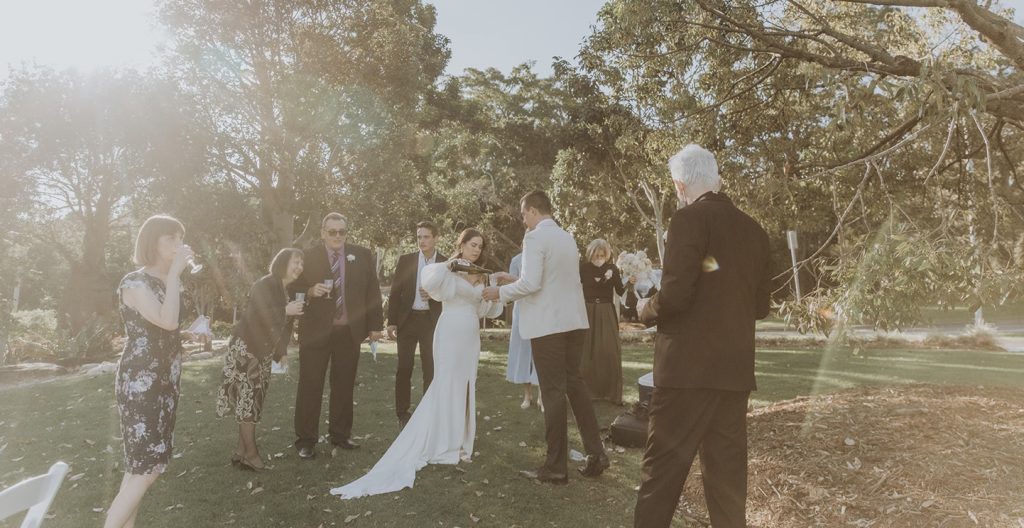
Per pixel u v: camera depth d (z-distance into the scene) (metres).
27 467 4.86
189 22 17.03
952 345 14.87
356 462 4.88
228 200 17.22
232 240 17.48
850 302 4.79
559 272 4.33
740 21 8.39
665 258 2.88
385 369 9.80
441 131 29.88
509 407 6.86
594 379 6.87
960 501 3.41
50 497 1.89
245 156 18.25
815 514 3.60
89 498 4.14
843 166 5.76
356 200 18.06
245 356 4.65
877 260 4.67
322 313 5.05
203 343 17.86
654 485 2.88
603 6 8.89
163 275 3.41
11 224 25.25
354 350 5.32
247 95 18.05
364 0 18.27
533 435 5.64
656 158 10.58
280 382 8.47
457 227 32.94
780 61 8.19
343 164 19.03
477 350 5.02
